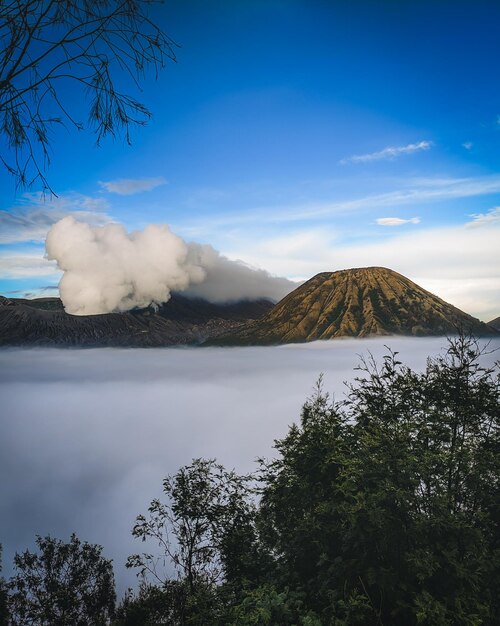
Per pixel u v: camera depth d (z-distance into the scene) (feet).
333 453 33.47
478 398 36.37
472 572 24.63
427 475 28.30
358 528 25.27
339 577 26.55
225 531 46.37
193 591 44.68
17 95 9.45
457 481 31.32
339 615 24.70
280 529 38.40
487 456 30.86
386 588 23.49
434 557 24.00
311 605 26.71
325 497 33.30
